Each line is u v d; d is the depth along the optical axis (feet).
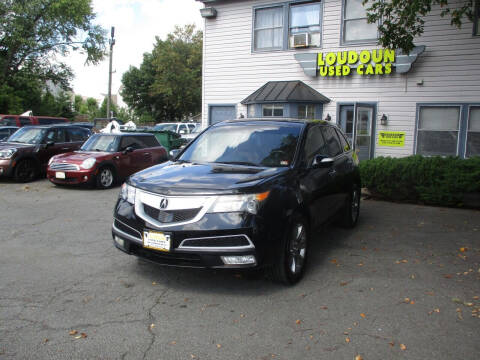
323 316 11.90
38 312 11.97
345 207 21.16
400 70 40.91
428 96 41.04
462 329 11.20
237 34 49.78
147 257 13.43
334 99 44.98
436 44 40.34
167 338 10.62
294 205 13.92
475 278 14.99
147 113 159.12
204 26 51.52
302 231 14.71
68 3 102.73
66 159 34.76
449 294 13.55
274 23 48.01
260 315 11.93
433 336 10.81
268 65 48.37
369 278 14.93
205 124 52.49
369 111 43.16
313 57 44.73
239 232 12.42
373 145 43.55
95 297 13.05
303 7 46.21
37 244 18.76
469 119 39.73
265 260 12.87
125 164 37.09
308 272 15.51
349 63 43.60
